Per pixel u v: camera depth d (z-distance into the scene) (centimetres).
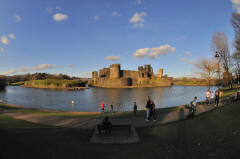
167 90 12738
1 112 2289
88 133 1220
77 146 866
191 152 760
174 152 770
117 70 18225
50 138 1022
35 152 725
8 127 1225
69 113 2389
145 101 6247
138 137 1044
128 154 748
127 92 11069
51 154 716
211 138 925
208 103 2433
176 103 5391
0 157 634
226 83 5162
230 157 677
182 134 1064
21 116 1983
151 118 1714
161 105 4956
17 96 8500
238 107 1605
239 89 3853
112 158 698
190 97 7425
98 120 1734
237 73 4575
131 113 2153
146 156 724
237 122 1149
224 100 2566
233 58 4422
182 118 1631
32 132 1163
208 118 1380
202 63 3850
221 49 4462
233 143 812
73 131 1278
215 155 707
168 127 1282
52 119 1811
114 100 6706
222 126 1116
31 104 5591
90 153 755
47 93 10500
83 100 6775
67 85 16675
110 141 970
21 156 665
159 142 942
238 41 4172
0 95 8969
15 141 862
